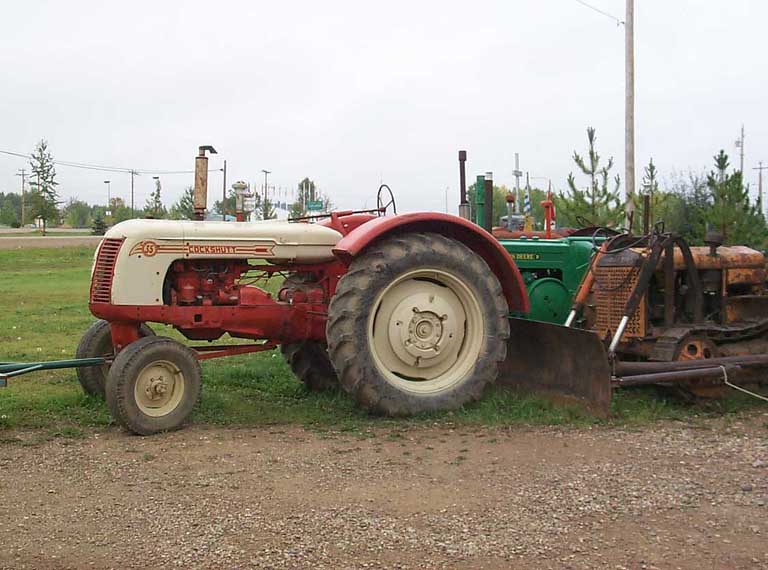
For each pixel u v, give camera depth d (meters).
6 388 7.66
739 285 7.38
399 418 6.28
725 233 14.96
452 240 6.57
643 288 6.67
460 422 6.14
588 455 5.21
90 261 34.59
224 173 31.56
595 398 6.25
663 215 17.80
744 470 4.85
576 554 3.65
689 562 3.57
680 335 6.68
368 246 6.39
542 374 6.76
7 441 5.73
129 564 3.57
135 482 4.72
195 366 6.12
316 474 4.85
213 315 6.52
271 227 6.73
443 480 4.71
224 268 6.68
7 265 32.44
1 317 14.43
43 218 56.72
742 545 3.74
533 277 8.08
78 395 7.08
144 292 6.29
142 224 6.38
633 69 20.11
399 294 6.45
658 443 5.50
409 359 6.43
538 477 4.75
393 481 4.70
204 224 6.59
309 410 6.71
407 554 3.65
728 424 6.09
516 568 3.51
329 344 6.22
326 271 6.95
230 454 5.33
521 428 5.96
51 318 14.28
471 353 6.57
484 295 6.54
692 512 4.15
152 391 5.95
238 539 3.83
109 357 6.65
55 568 3.53
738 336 7.06
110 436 5.88
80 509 4.26
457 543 3.77
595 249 7.76
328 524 4.00
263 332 6.76
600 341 6.16
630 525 3.98
